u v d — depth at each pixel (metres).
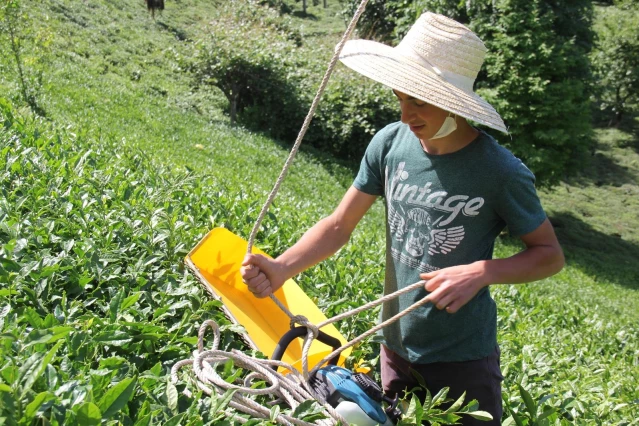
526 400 3.40
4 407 1.98
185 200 5.17
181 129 15.81
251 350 3.27
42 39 17.31
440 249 2.87
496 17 20.02
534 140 20.59
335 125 20.12
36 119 8.62
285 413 2.66
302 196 15.06
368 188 3.15
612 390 4.95
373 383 2.90
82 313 3.23
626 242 25.06
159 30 25.98
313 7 44.38
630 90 35.66
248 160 15.63
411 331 2.99
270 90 20.09
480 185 2.76
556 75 20.17
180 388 2.69
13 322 2.70
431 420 2.76
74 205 4.43
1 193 4.21
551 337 6.86
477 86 20.58
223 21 21.31
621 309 15.78
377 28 26.20
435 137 2.74
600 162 32.72
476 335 2.97
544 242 2.81
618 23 35.59
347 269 5.38
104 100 15.32
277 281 3.02
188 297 3.57
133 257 3.89
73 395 2.20
